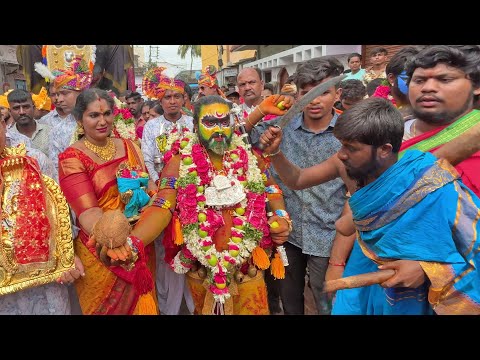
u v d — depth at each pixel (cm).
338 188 273
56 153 375
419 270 140
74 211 258
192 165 246
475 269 142
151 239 236
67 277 236
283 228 254
